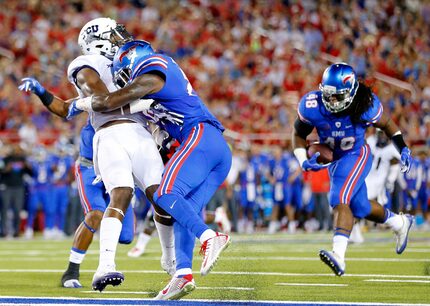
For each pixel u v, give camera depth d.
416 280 21.39
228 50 65.81
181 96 17.16
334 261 19.41
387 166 36.66
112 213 17.44
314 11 71.69
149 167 17.81
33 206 49.94
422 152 50.72
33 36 65.50
